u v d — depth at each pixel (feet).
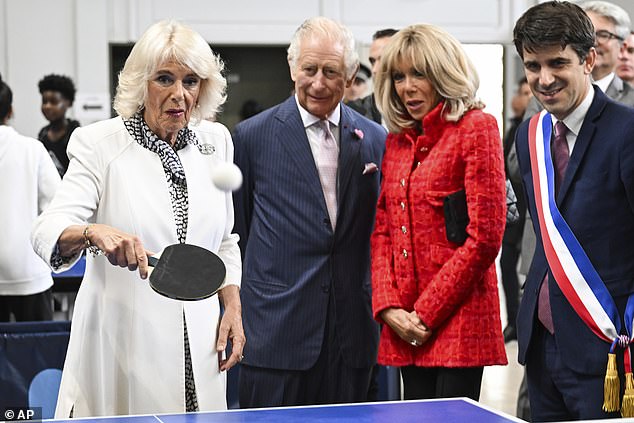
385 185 11.48
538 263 10.44
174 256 8.68
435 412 8.50
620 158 9.77
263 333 11.66
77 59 31.60
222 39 32.19
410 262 11.16
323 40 11.51
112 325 9.45
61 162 24.43
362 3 32.68
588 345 9.95
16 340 12.79
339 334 11.66
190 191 9.61
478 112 11.08
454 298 10.82
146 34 9.29
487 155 10.87
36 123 31.63
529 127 10.59
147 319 9.43
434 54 10.94
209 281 8.55
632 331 9.78
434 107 11.17
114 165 9.41
